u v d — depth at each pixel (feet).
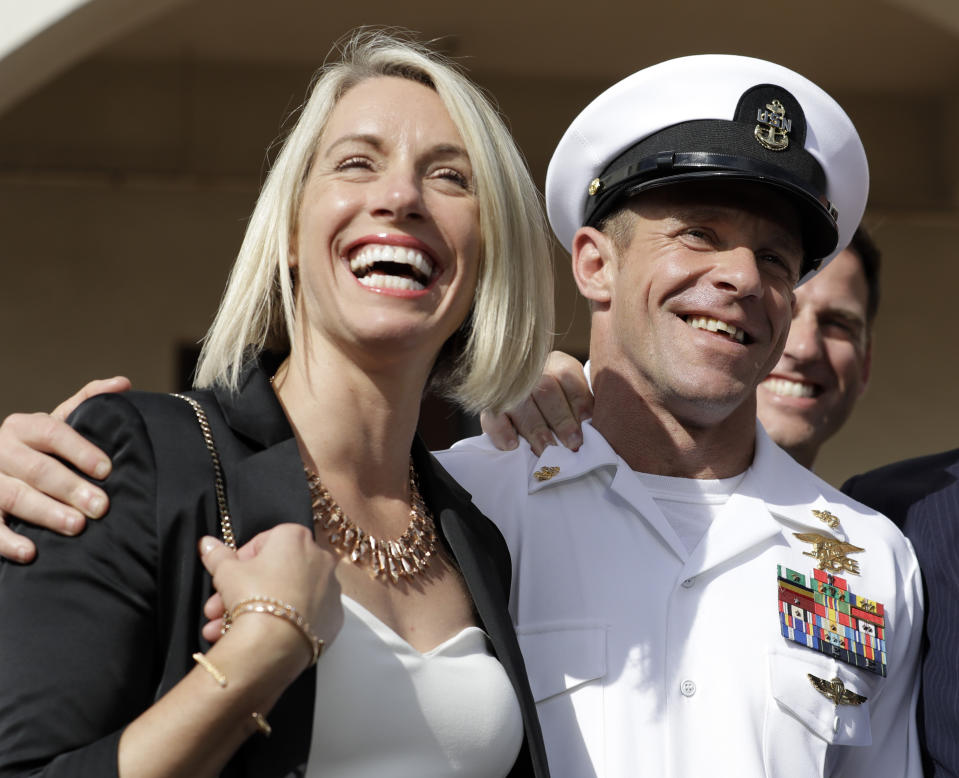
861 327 16.85
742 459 12.41
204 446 8.71
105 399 8.73
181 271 38.27
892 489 13.17
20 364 37.60
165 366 37.91
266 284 9.48
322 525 9.23
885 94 39.42
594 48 36.81
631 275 12.00
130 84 38.63
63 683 7.80
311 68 38.70
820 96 12.44
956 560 12.14
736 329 11.69
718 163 11.78
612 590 11.66
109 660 7.94
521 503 12.15
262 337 9.67
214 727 7.50
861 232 16.93
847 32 35.73
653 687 11.24
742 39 36.17
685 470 12.24
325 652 8.55
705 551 11.74
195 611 8.20
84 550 8.14
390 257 9.32
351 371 9.45
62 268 38.04
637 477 12.18
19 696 7.75
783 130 12.16
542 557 11.86
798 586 11.82
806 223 12.36
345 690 8.58
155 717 7.54
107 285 38.09
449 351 10.37
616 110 12.47
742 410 12.29
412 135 9.51
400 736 8.77
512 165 9.95
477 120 9.74
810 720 11.33
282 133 38.55
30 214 38.11
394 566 9.52
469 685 9.21
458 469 12.50
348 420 9.48
